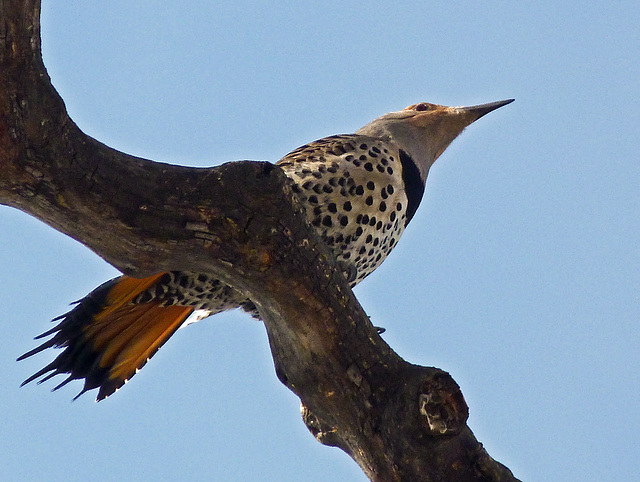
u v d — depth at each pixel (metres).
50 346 10.62
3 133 7.21
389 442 8.80
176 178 8.07
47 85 7.21
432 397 8.51
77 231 8.13
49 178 7.57
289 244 8.48
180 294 10.70
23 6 6.75
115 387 11.15
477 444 8.93
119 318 10.82
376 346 8.90
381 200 11.52
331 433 9.52
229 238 8.34
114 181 7.81
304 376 9.09
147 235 8.17
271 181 8.28
